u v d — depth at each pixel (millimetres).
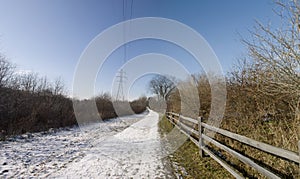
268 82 3645
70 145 6742
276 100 3680
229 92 5480
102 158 4969
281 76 3334
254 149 3164
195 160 4488
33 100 11523
